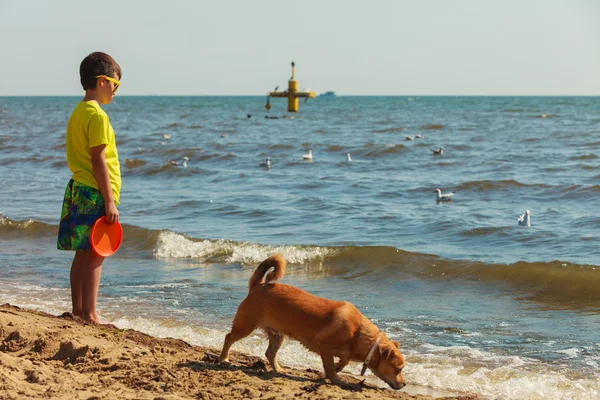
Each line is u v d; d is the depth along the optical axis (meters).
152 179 24.03
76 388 4.70
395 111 89.06
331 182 22.88
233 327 5.64
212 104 140.50
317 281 10.50
